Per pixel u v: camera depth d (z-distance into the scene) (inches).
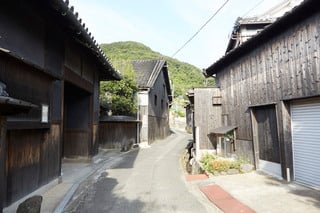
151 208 219.8
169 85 1216.8
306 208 204.2
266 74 333.7
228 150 437.7
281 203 218.1
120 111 725.3
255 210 204.5
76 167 402.0
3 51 164.1
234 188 271.1
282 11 522.3
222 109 490.6
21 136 215.9
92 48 319.0
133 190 279.0
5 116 142.2
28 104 139.9
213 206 224.5
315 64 247.4
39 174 247.8
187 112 1528.1
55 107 283.0
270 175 327.0
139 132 794.2
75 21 238.7
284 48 296.2
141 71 927.0
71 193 254.4
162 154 598.9
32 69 221.6
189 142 856.9
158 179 334.6
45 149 260.4
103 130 689.6
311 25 253.3
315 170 262.1
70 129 445.7
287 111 299.1
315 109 264.2
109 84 701.3
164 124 1136.8
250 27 489.4
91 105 449.4
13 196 201.2
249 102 381.1
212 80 1417.3
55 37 283.1
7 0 195.5
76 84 357.4
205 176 338.6
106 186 296.2
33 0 216.8
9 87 188.7
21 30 215.3
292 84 281.1
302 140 281.0
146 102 810.2
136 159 517.0
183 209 217.3
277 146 320.8
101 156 544.1
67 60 323.0
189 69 2265.0
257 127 370.0
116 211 211.8
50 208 210.5
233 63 440.5
